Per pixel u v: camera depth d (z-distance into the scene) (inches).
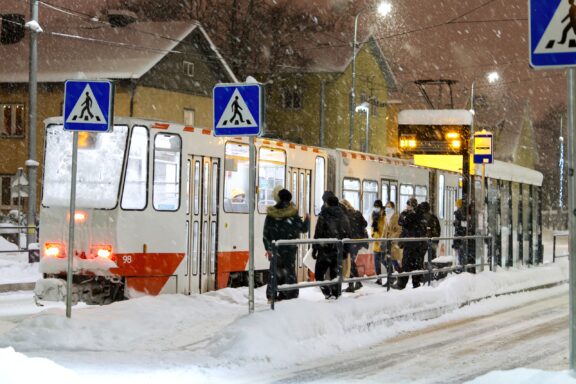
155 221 707.4
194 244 741.9
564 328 634.2
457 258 901.8
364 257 979.3
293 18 2511.1
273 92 2783.0
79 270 686.5
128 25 2160.4
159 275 707.4
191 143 737.6
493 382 375.9
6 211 2106.3
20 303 784.3
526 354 508.1
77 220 692.7
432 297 695.1
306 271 908.6
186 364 447.5
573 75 365.1
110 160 698.2
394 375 434.9
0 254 1211.2
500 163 1128.2
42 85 2071.9
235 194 794.8
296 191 898.7
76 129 529.7
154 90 2069.4
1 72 2105.1
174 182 722.8
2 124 2110.0
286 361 471.2
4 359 378.9
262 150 836.0
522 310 761.6
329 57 2753.4
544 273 1016.9
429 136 953.5
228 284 790.5
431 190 1246.3
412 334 601.0
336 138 2728.8
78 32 2156.7
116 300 695.1
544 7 367.6
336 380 419.2
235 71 2443.4
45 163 711.1
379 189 1079.0
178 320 578.2
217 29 2437.3
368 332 580.4
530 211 1224.2
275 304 540.7
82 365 438.0
